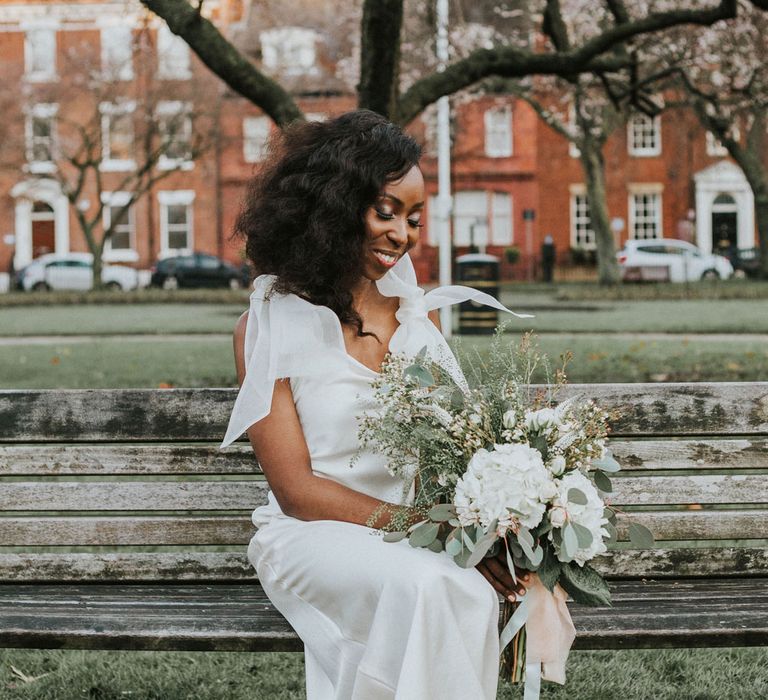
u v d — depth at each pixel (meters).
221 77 8.60
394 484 2.79
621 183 41.25
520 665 2.62
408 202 2.75
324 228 2.71
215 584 3.28
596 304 24.08
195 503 3.31
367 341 2.85
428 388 2.69
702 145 41.03
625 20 9.45
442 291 2.95
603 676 3.61
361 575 2.52
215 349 14.00
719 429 3.34
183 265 36.00
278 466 2.72
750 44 15.87
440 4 15.34
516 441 2.54
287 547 2.71
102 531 3.29
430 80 9.01
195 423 3.32
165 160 40.34
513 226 40.81
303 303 2.76
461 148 39.50
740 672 3.65
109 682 3.58
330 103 35.62
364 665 2.43
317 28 33.41
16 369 11.58
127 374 11.01
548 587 2.51
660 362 11.82
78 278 37.31
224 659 3.84
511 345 2.74
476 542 2.45
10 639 2.80
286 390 2.75
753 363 11.68
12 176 36.34
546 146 40.94
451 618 2.42
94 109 34.81
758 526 3.31
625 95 10.82
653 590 3.14
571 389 3.31
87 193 40.84
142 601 3.07
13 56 39.81
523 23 21.03
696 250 36.31
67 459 3.33
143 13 10.48
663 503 3.32
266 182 2.84
